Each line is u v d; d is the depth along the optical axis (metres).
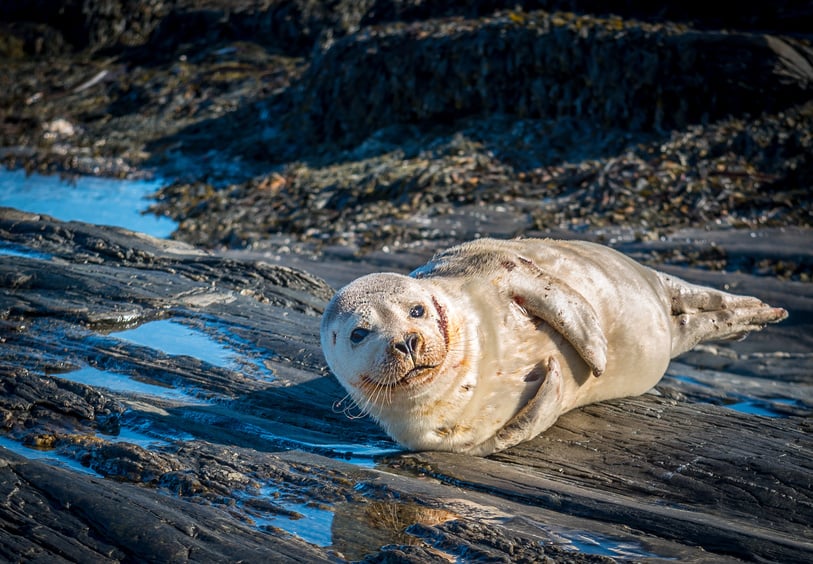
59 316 7.11
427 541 3.99
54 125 19.30
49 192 15.62
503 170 13.82
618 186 12.56
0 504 4.05
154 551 3.76
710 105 14.15
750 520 4.55
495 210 12.55
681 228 11.34
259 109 18.23
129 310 7.22
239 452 4.95
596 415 5.80
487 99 15.47
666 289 6.55
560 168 13.62
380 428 5.67
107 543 3.82
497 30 15.56
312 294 8.18
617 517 4.37
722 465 5.02
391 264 11.25
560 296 5.42
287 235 12.89
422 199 13.27
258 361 6.48
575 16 16.06
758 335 8.79
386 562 3.80
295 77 19.06
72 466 4.78
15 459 4.39
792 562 3.88
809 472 4.87
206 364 6.33
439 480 4.90
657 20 16.25
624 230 11.38
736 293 9.52
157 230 13.61
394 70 16.08
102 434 5.30
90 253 8.59
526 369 5.36
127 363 6.35
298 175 15.15
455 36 15.79
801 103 13.74
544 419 5.40
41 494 4.13
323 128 16.62
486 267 5.59
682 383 7.47
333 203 13.91
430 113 15.79
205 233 13.24
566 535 4.10
